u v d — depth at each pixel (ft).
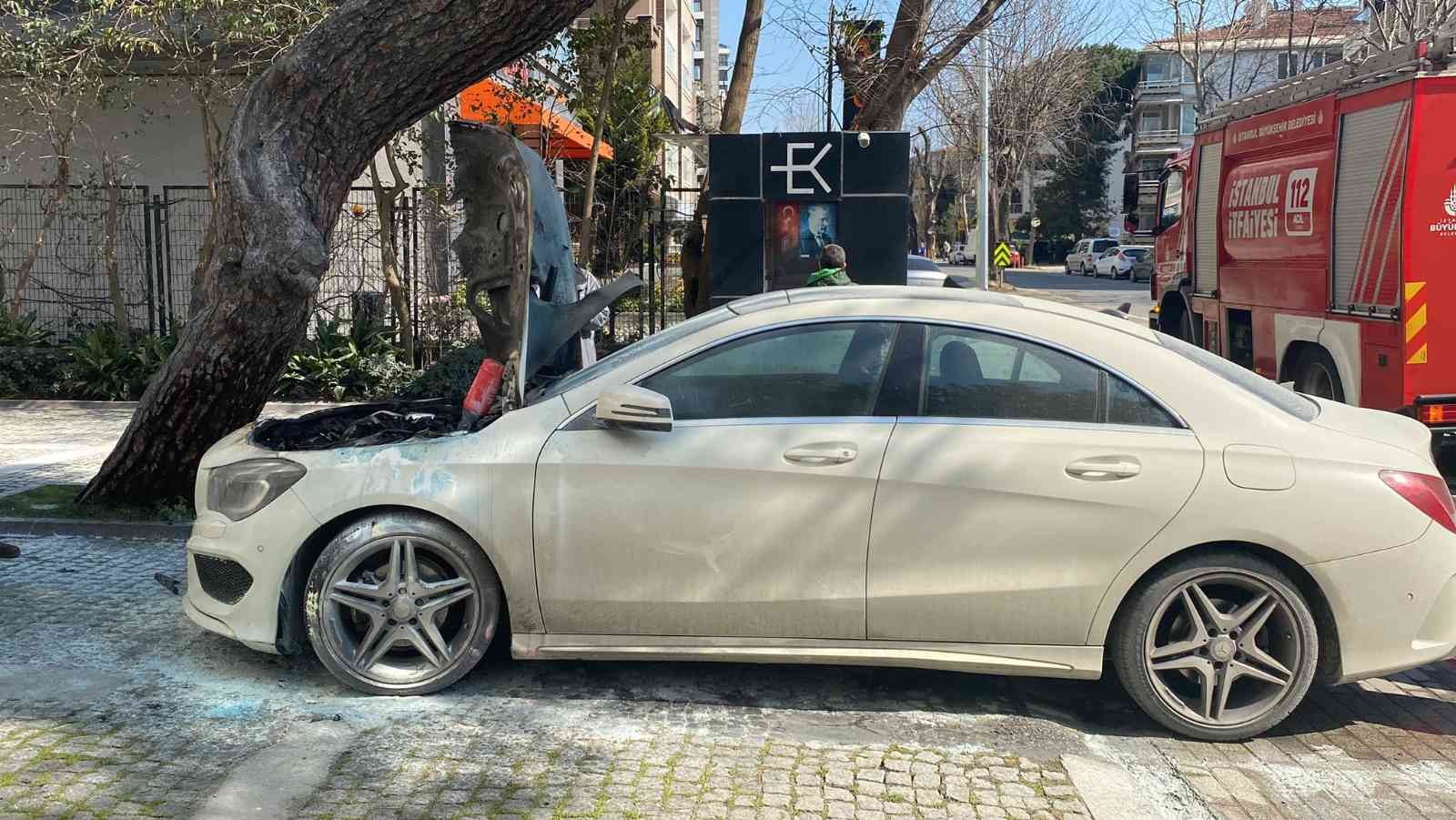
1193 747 13.96
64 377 40.60
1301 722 14.90
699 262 46.83
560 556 14.19
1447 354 26.11
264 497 14.65
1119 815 11.96
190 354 21.65
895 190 38.42
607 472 14.10
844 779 12.65
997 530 13.82
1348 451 13.80
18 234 47.96
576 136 59.57
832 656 14.19
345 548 14.37
